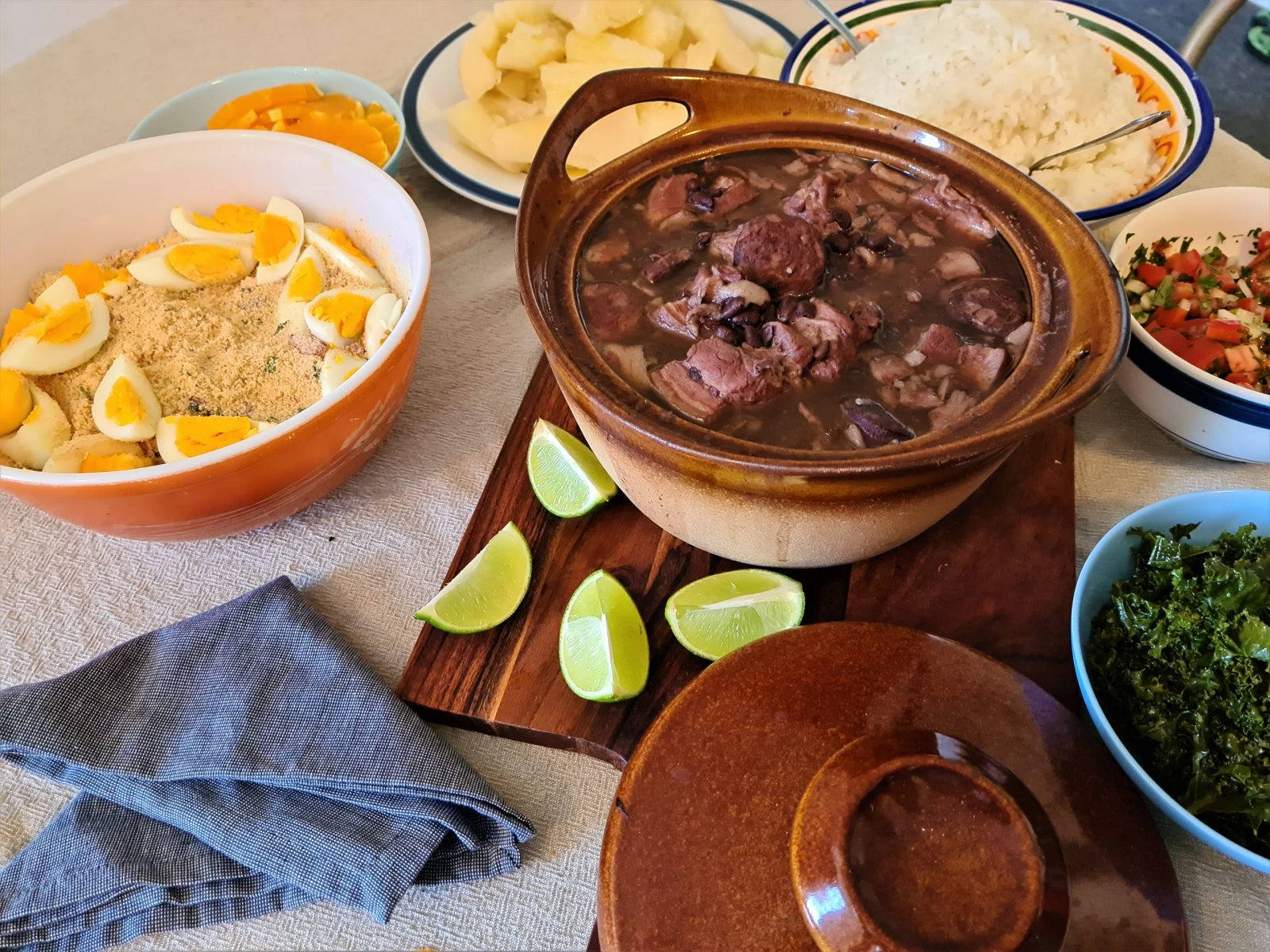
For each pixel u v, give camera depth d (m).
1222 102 0.72
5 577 0.45
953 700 0.33
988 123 0.56
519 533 0.43
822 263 0.38
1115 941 0.29
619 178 0.42
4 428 0.46
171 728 0.38
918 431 0.35
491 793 0.36
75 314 0.48
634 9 0.61
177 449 0.45
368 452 0.46
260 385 0.48
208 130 0.56
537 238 0.38
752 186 0.43
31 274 0.51
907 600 0.41
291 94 0.62
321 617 0.42
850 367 0.37
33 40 0.83
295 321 0.50
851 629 0.35
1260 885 0.34
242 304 0.52
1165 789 0.33
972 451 0.30
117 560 0.46
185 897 0.35
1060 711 0.33
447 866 0.36
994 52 0.56
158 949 0.35
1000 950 0.26
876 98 0.57
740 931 0.29
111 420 0.45
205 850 0.35
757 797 0.31
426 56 0.67
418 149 0.61
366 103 0.64
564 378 0.34
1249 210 0.49
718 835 0.30
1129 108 0.57
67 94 0.72
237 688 0.39
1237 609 0.34
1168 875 0.30
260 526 0.45
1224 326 0.45
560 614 0.41
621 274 0.40
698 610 0.40
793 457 0.32
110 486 0.37
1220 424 0.43
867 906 0.27
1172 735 0.33
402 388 0.45
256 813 0.36
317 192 0.54
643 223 0.42
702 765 0.32
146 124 0.60
